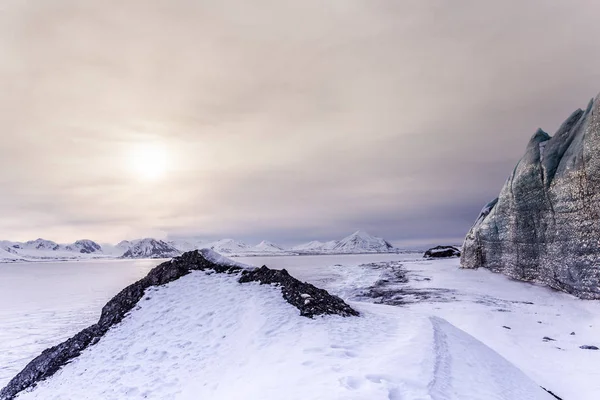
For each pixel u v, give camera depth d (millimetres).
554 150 36219
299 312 17578
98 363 15352
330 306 18797
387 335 15117
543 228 36469
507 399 10094
